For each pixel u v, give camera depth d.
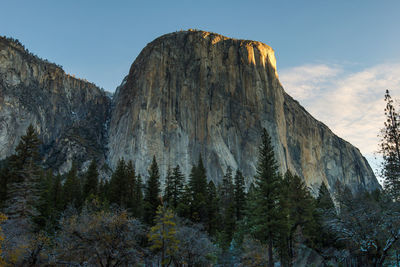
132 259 27.56
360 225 30.45
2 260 25.03
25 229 34.38
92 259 26.77
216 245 44.91
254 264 41.31
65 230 30.53
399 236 28.34
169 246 34.12
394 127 23.05
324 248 46.66
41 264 27.77
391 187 24.33
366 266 35.59
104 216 29.16
